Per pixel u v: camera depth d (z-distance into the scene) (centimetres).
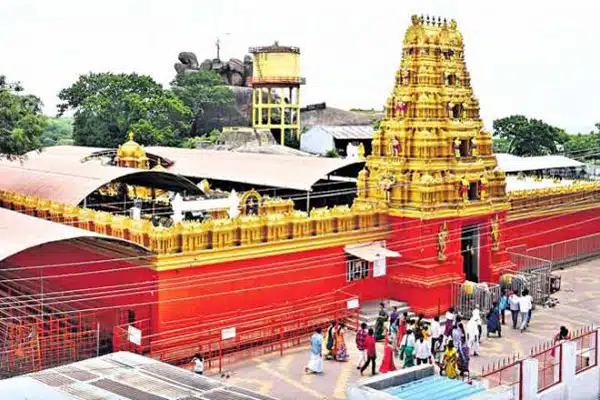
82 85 10456
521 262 5272
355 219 4269
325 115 13388
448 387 2336
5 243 3069
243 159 6338
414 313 4266
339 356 3597
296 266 3984
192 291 3578
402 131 4409
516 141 10900
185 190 5009
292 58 10825
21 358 3284
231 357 3622
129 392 2100
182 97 11438
